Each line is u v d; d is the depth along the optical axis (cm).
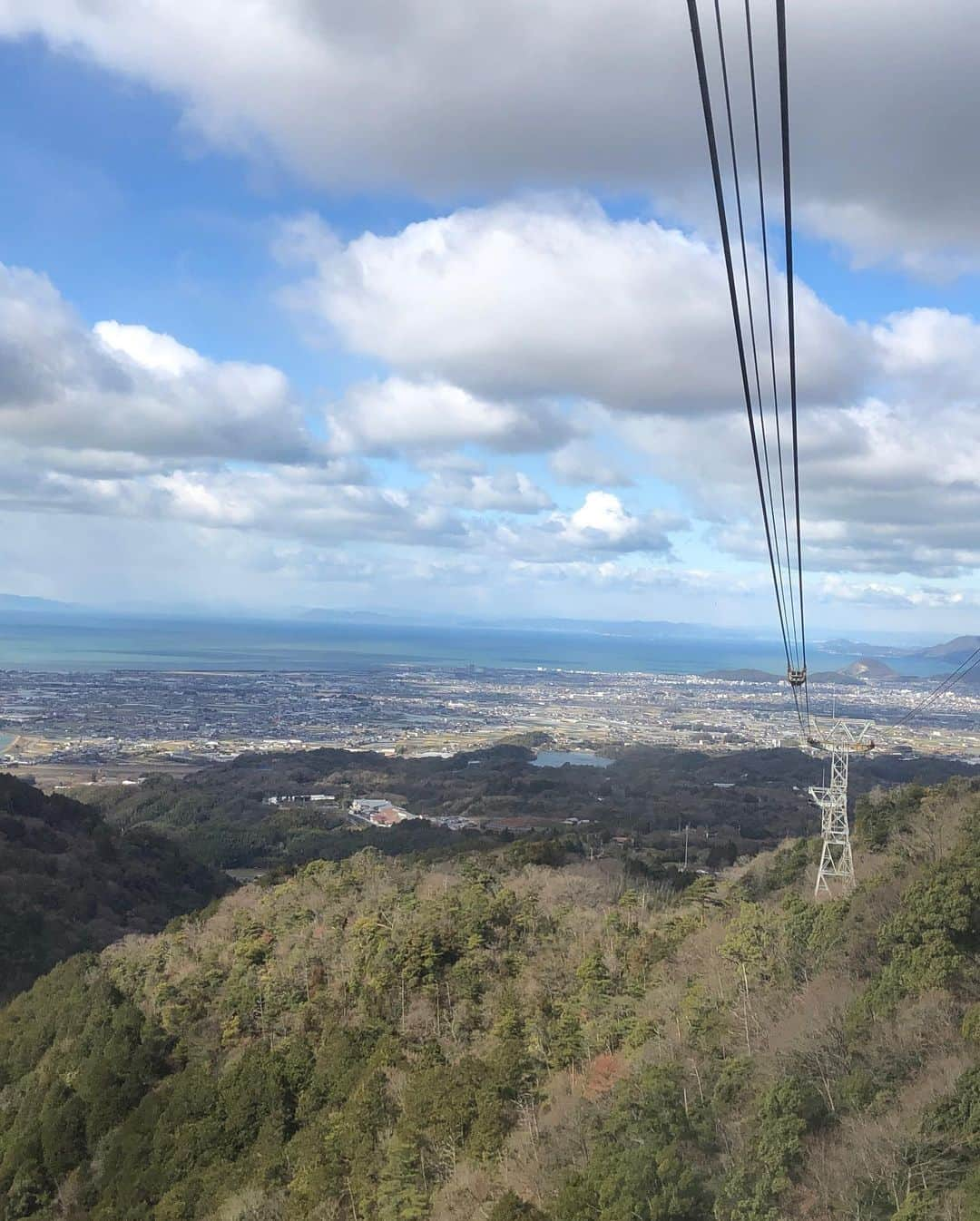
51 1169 4816
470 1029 4800
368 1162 4016
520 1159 3694
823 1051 3478
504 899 5869
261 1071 4703
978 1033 3189
